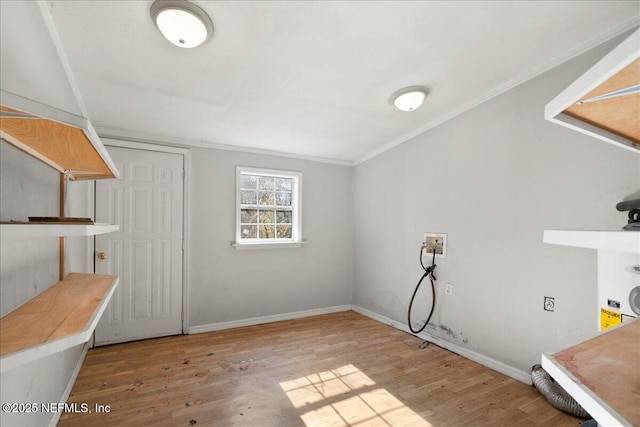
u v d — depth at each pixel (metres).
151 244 3.22
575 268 2.11
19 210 1.20
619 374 0.65
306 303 4.11
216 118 2.94
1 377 1.08
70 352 2.19
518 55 2.16
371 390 2.23
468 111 2.85
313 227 4.18
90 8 1.58
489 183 2.66
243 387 2.25
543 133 2.29
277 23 1.75
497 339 2.56
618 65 0.53
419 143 3.37
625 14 1.80
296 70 2.23
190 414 1.93
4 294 1.05
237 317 3.64
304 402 2.08
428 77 2.40
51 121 0.82
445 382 2.35
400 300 3.59
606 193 1.96
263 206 3.90
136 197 3.16
